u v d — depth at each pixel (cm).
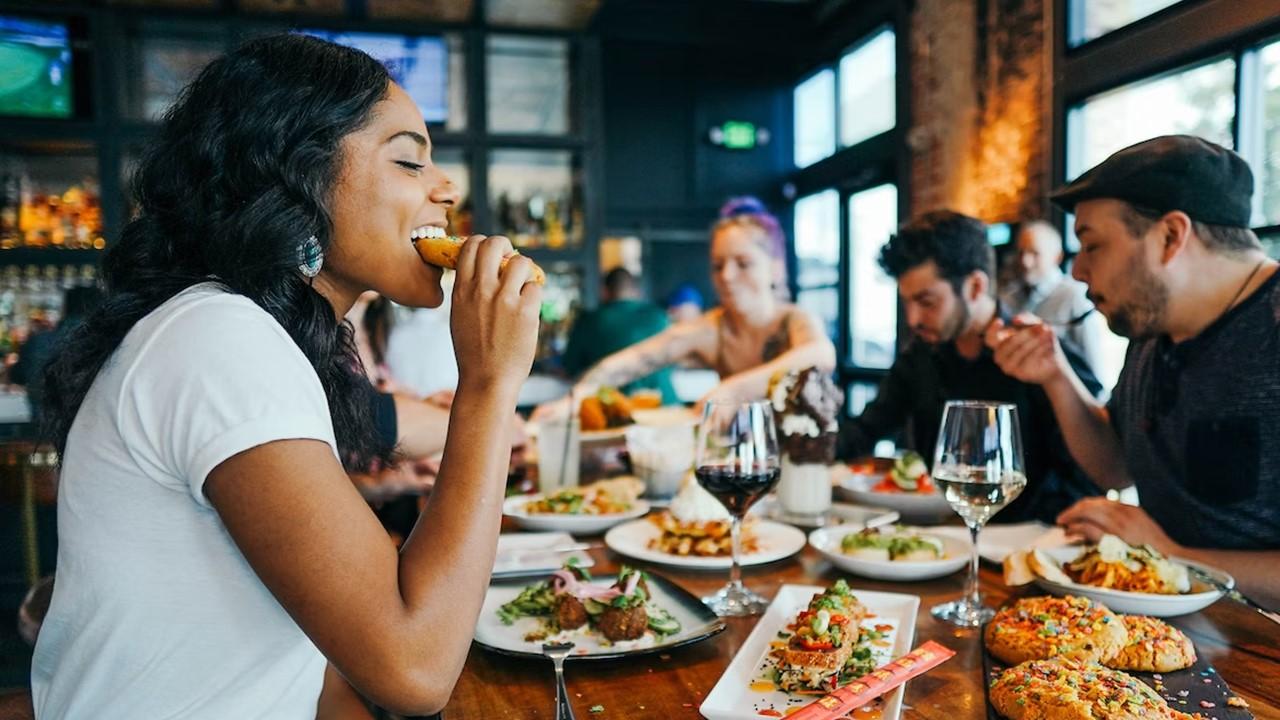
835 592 96
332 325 83
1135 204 139
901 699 75
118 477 68
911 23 493
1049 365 167
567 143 470
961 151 451
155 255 79
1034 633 87
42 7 396
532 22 453
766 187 657
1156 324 145
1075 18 367
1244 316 137
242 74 76
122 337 75
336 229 79
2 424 294
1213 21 288
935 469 107
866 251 570
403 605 67
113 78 406
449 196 84
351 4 420
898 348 515
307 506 64
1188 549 120
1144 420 155
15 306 402
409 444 186
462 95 464
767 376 237
